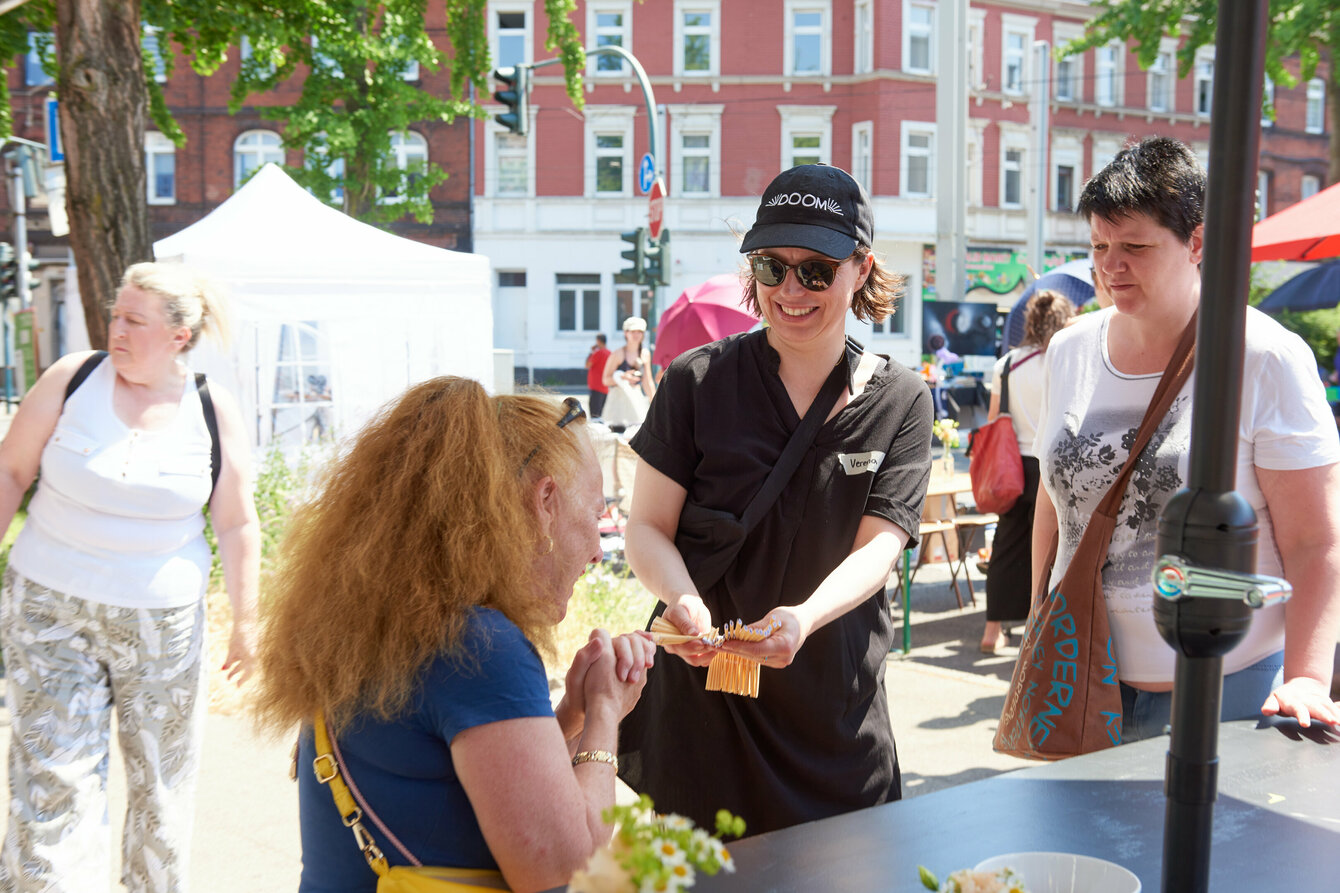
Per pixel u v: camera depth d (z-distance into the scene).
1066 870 1.29
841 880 1.32
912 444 2.21
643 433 2.30
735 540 2.14
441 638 1.38
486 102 30.89
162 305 2.63
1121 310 2.16
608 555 7.30
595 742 1.54
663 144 31.31
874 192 30.52
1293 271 16.19
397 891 1.35
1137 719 2.21
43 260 30.03
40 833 2.51
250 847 3.50
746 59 30.89
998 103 31.94
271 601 1.54
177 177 30.94
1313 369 2.06
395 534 1.43
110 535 2.57
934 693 5.36
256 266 8.59
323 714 1.45
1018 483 5.58
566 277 31.81
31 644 2.56
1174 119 34.06
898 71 30.27
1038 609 2.41
